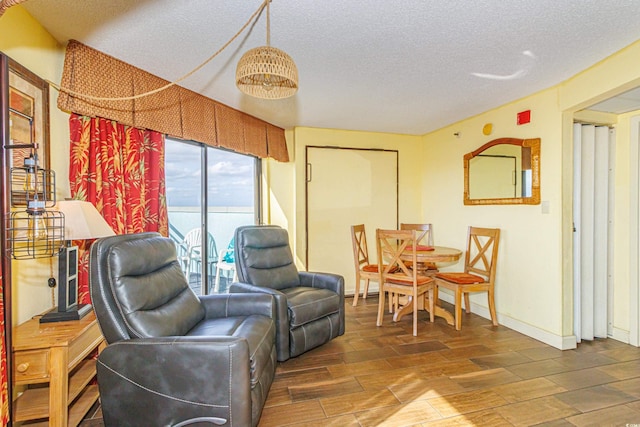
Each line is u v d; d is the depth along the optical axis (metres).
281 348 2.58
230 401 1.58
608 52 2.32
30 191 1.86
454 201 4.28
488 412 2.00
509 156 3.41
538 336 3.10
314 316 2.81
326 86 2.95
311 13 1.84
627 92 2.52
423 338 3.14
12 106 1.71
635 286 2.98
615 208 3.17
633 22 1.94
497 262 3.58
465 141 4.08
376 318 3.73
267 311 2.40
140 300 1.80
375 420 1.93
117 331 1.74
